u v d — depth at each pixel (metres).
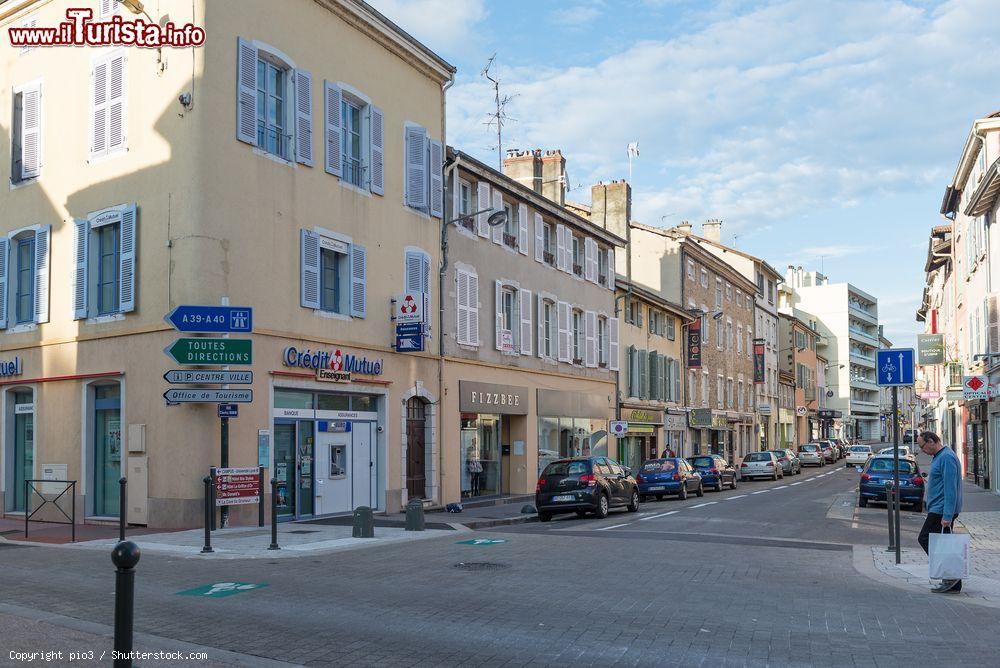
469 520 20.45
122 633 4.76
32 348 19.97
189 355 16.23
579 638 7.55
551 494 21.84
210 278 17.09
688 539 15.76
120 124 18.47
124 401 17.92
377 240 21.83
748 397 59.38
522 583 10.45
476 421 26.95
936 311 52.69
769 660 6.86
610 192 42.78
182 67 17.42
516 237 29.50
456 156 25.30
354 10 21.20
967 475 37.06
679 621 8.25
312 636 7.62
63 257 19.52
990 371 27.67
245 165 18.05
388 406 21.86
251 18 18.39
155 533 16.27
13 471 20.53
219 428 17.14
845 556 13.50
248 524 17.77
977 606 9.15
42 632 7.52
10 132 21.00
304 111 19.64
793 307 99.62
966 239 33.06
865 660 6.87
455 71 25.25
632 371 39.22
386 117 22.52
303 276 19.25
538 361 30.39
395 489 22.00
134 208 17.89
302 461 19.28
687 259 47.44
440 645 7.30
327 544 14.73
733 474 36.78
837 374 102.94
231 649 7.16
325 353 19.62
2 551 14.12
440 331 24.22
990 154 27.81
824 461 62.44
